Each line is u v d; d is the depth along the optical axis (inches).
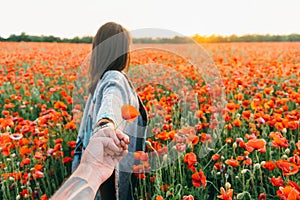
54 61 500.7
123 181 93.9
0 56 562.3
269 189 113.7
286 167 84.0
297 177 111.0
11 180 119.8
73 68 381.4
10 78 299.0
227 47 791.7
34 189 123.5
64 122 191.6
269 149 123.5
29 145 150.6
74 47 805.2
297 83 235.6
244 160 108.7
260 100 168.6
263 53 634.2
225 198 76.0
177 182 114.7
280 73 288.2
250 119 154.6
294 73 288.7
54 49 741.9
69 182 24.5
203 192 109.8
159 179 99.0
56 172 138.4
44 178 133.6
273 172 116.6
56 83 310.8
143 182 103.8
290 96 163.0
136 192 103.5
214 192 118.0
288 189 67.2
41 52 629.6
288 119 133.2
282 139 100.0
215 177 110.3
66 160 124.3
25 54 596.1
